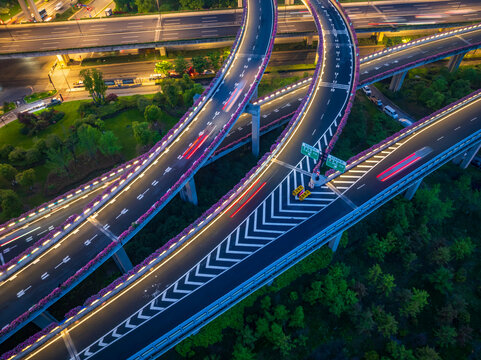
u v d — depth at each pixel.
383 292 78.69
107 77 131.50
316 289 71.69
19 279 62.47
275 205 73.44
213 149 80.44
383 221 88.25
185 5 158.12
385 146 86.88
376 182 78.12
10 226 76.12
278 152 84.94
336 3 135.50
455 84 123.69
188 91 110.75
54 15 161.25
